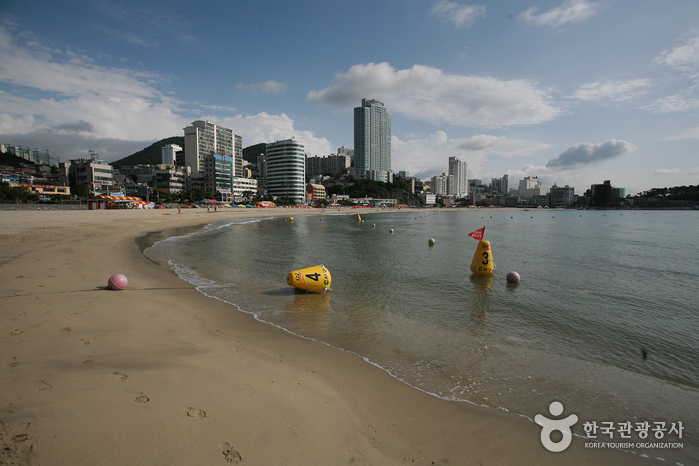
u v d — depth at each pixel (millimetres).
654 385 7293
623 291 15703
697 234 49969
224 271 18391
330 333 9602
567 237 43875
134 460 3729
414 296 14188
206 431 4410
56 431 4051
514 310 12438
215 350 7582
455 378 7180
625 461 4848
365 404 5875
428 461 4473
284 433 4613
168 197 136625
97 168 136125
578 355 8703
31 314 8852
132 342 7527
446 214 152375
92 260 18250
